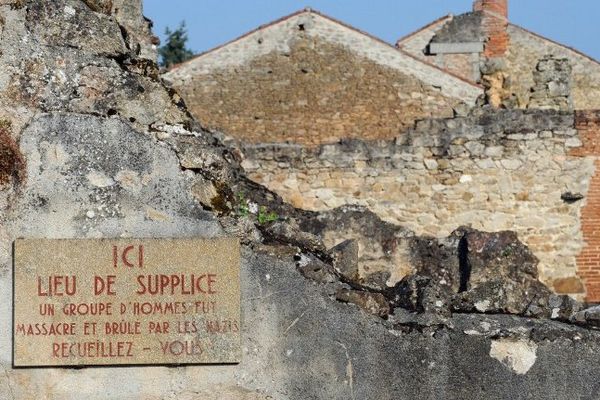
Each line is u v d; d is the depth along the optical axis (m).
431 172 26.41
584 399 12.67
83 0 12.87
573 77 41.75
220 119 36.28
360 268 17.72
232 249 12.68
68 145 12.70
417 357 12.70
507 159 26.45
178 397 12.62
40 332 12.49
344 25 36.31
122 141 12.76
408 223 26.31
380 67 36.12
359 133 36.12
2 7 12.75
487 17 40.12
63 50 12.78
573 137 26.45
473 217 26.38
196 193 12.76
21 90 12.70
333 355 12.71
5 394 12.50
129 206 12.70
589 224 26.42
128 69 12.88
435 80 35.91
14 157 12.64
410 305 12.94
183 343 12.59
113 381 12.59
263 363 12.69
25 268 12.52
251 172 26.14
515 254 16.73
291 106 36.25
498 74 39.78
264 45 36.41
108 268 12.58
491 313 13.04
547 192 26.44
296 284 12.75
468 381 12.70
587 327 12.95
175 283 12.62
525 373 12.70
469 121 26.52
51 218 12.64
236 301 12.66
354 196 26.25
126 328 12.55
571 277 26.38
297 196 26.22
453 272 16.97
